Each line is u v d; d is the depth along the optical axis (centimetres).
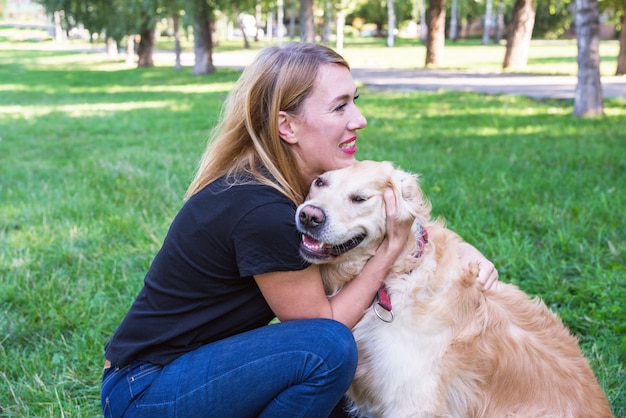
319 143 272
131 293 458
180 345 257
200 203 255
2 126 1347
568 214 580
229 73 2678
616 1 2036
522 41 2544
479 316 283
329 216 260
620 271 456
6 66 3522
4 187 787
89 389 348
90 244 563
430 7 2823
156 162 895
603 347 371
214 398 246
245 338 252
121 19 2983
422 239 291
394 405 276
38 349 388
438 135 1049
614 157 813
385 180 278
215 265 251
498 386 281
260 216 245
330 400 250
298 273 253
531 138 996
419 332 274
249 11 2939
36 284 473
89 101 1825
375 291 275
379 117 1298
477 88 1847
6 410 329
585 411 277
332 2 4066
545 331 302
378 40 6475
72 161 941
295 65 263
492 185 699
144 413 249
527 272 473
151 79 2538
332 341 246
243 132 266
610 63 2578
